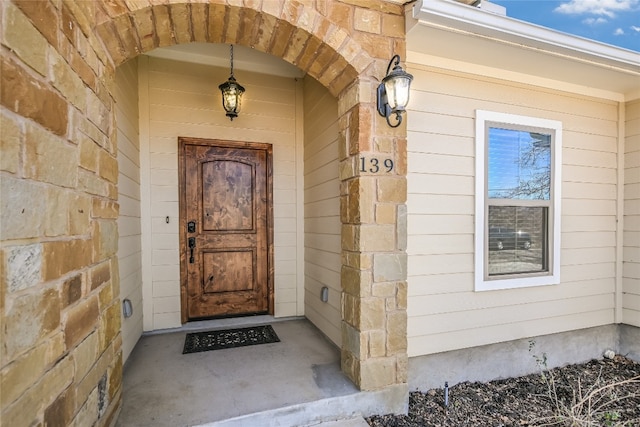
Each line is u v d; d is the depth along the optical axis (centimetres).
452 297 268
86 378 135
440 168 262
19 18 92
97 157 153
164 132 315
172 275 317
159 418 174
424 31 216
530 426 220
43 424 101
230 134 338
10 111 88
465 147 271
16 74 90
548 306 307
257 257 352
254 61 333
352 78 211
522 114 291
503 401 253
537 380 289
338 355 256
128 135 261
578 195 319
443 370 267
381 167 210
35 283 99
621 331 338
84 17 139
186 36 196
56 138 113
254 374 224
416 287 257
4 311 84
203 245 333
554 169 306
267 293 354
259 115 349
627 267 335
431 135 260
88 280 140
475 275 274
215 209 337
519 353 295
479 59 259
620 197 337
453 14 204
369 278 208
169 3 164
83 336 133
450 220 266
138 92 303
